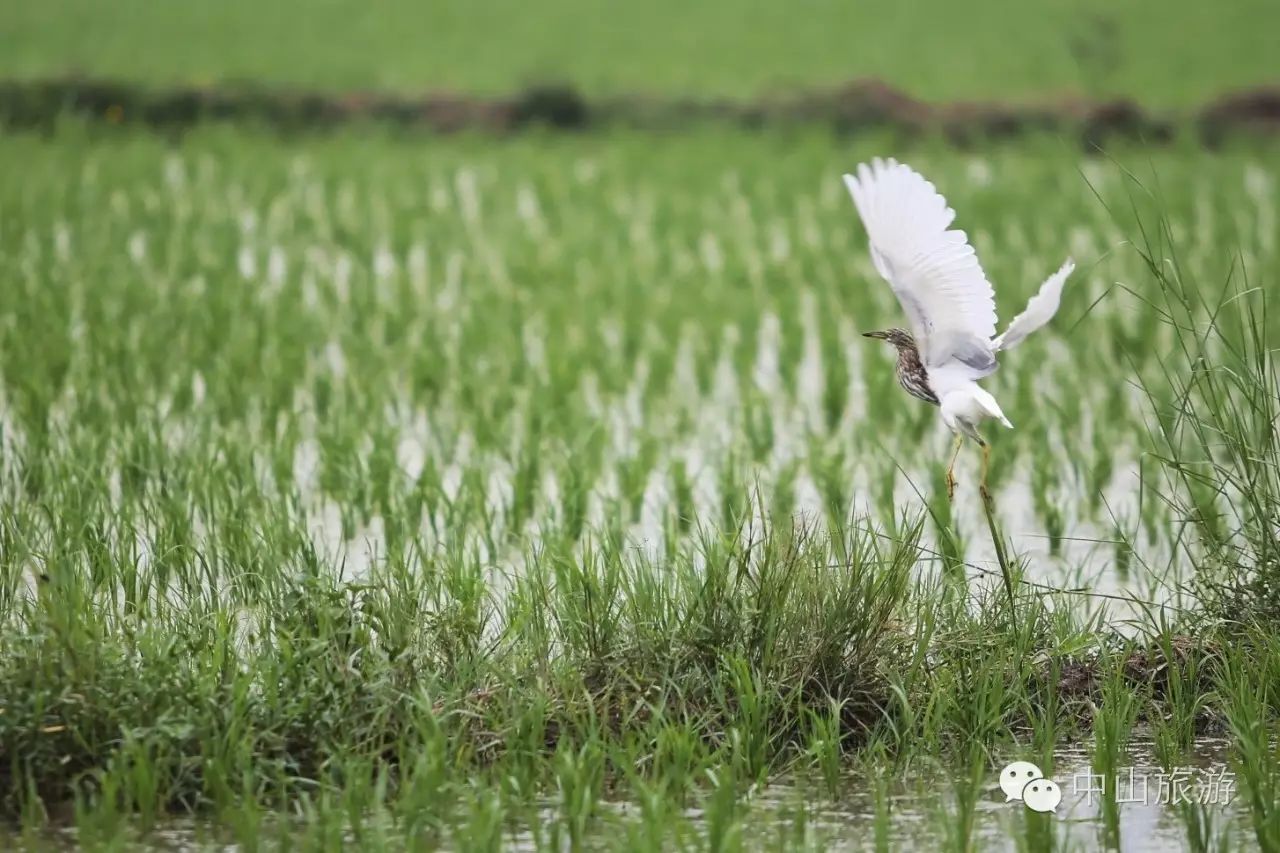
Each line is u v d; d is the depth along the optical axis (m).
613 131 55.16
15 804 12.04
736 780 12.44
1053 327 30.14
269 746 12.37
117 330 27.33
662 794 11.47
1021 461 22.47
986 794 12.55
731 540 15.30
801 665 13.44
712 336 28.23
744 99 59.66
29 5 76.62
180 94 56.19
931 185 12.05
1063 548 18.77
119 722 12.21
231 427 23.19
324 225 39.94
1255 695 13.20
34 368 24.59
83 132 50.78
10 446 21.44
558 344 27.38
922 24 78.25
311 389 25.42
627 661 13.43
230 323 28.38
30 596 16.11
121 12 76.44
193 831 11.70
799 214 41.62
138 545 18.38
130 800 11.73
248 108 55.78
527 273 33.81
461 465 20.81
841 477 20.30
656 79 65.81
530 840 11.66
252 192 43.31
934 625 14.14
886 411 23.81
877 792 12.10
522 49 72.62
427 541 18.61
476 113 56.78
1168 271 31.03
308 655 12.91
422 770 11.74
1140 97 59.47
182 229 38.69
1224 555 15.15
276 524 16.94
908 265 12.19
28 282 32.44
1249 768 12.05
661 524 19.11
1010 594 14.01
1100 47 70.56
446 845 11.48
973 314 12.30
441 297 33.03
